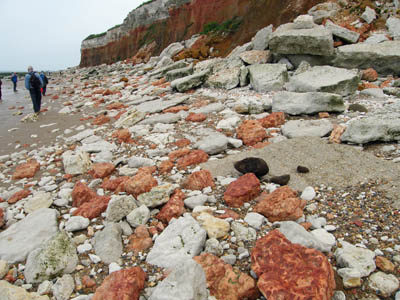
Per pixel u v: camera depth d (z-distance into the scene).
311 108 6.26
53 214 3.57
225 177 4.11
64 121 9.12
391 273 2.38
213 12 24.66
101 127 7.54
